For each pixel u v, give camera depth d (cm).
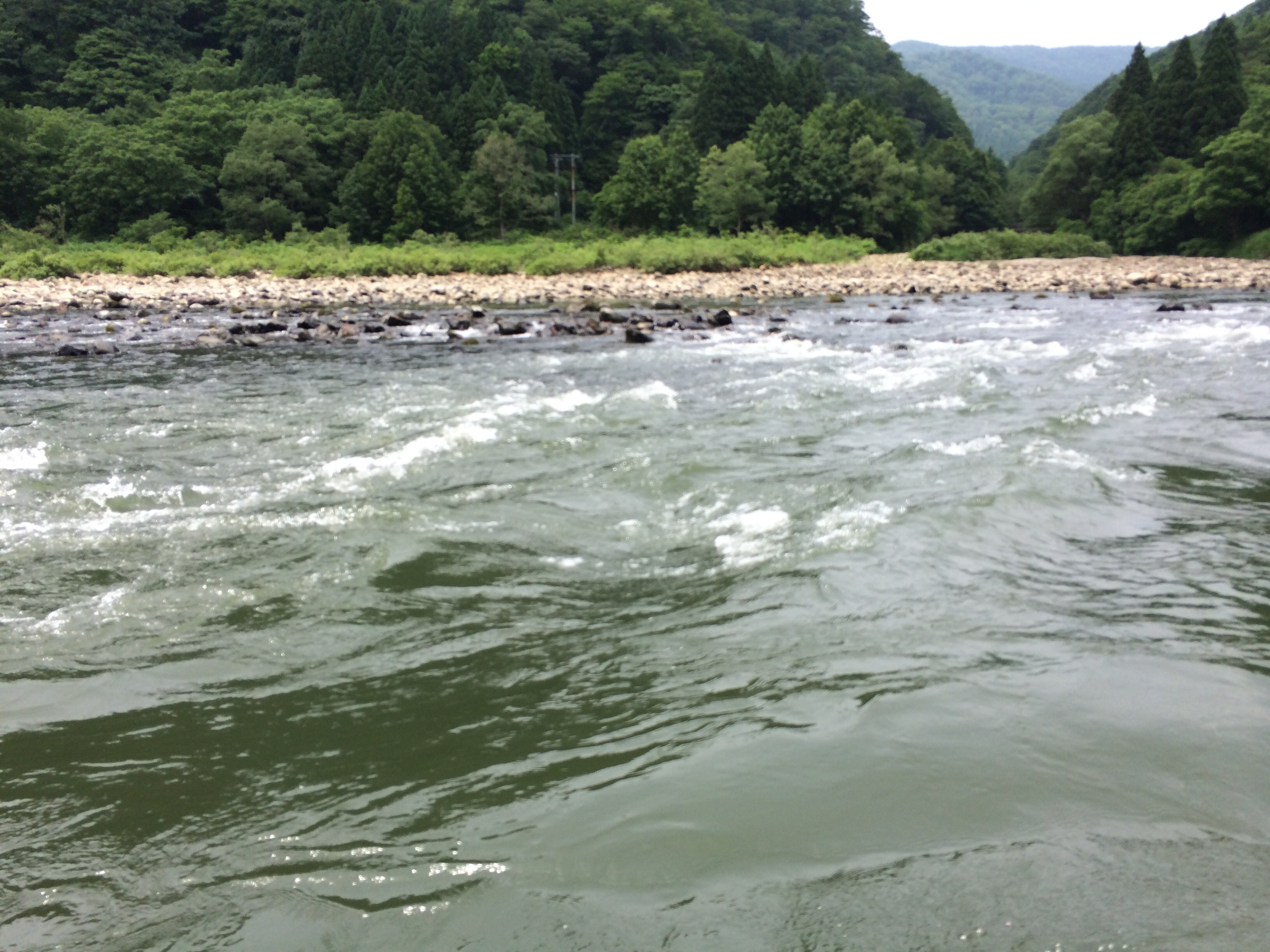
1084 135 6469
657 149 6012
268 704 299
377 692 305
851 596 368
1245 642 325
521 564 421
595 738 269
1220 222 4969
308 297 2606
